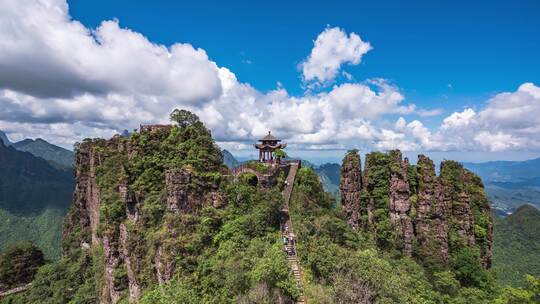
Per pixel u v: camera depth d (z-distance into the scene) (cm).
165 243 5619
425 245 7631
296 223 6316
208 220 5812
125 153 8300
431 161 8200
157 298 4844
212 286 4994
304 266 5138
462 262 7456
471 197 8712
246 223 5784
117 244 7050
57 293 8694
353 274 4738
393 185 7988
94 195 9094
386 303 4288
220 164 7206
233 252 5272
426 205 7825
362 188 8631
